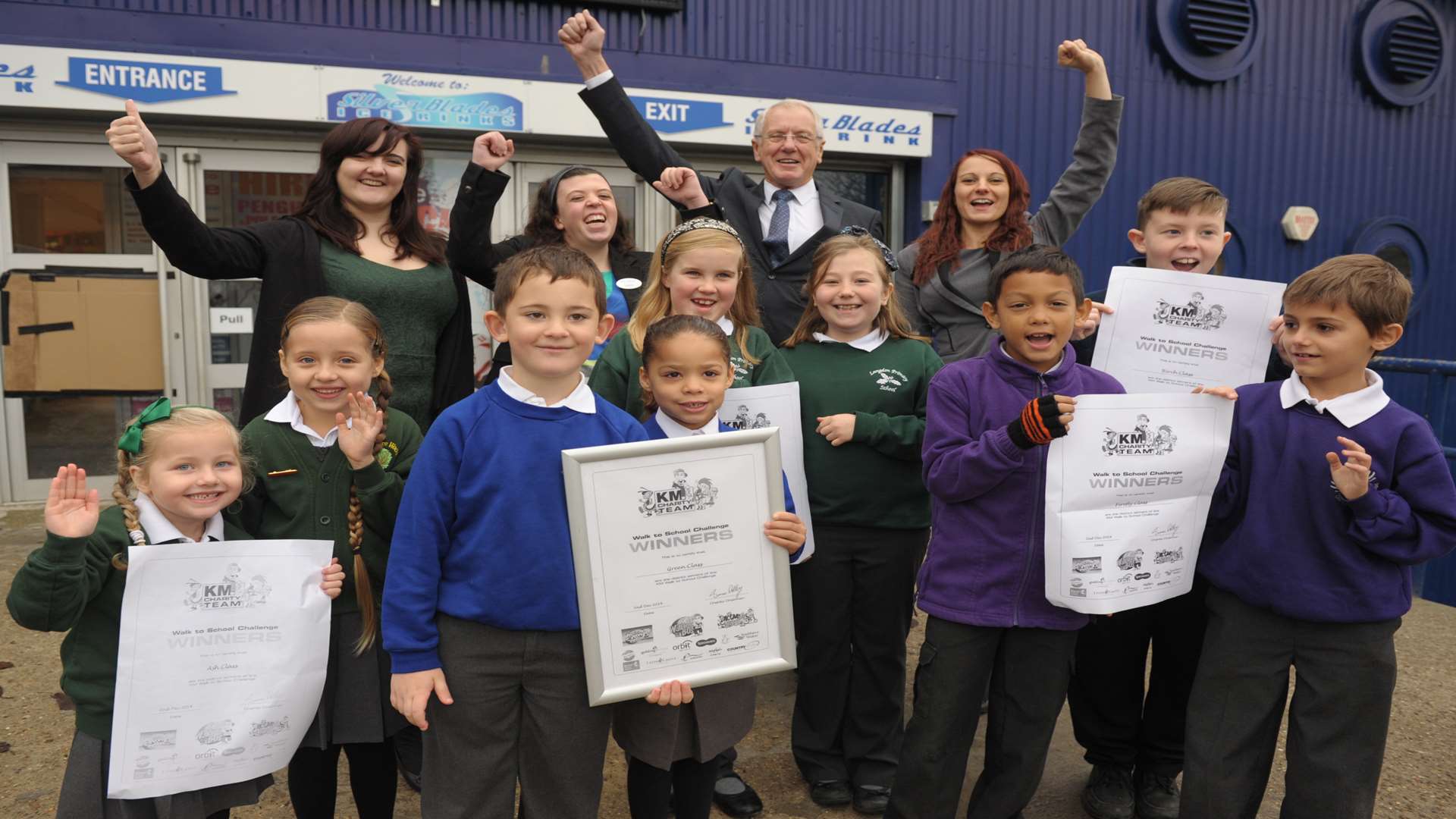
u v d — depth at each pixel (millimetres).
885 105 7043
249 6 5734
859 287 2688
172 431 1892
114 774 1829
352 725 2162
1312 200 8477
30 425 6055
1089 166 3381
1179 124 7945
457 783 1954
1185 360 2596
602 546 1951
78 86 5484
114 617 1900
